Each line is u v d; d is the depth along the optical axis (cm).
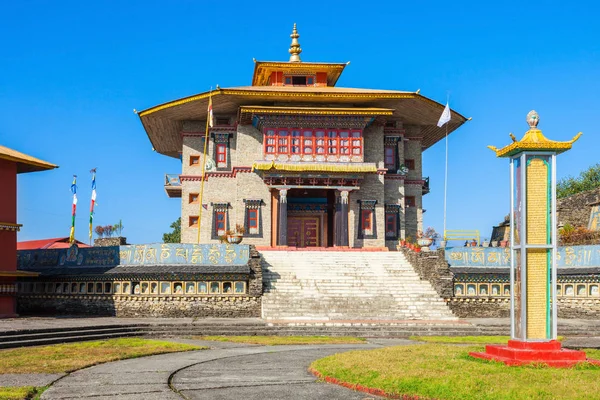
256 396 1557
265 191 5419
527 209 1998
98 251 4191
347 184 5362
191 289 3816
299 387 1670
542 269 1977
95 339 2888
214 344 2728
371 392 1584
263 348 2589
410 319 3575
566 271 3872
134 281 3878
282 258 4434
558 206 5703
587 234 4716
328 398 1534
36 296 4241
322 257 4497
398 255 4597
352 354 2123
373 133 5572
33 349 2428
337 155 5325
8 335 2589
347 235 5338
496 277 3912
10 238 3741
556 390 1453
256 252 3941
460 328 3262
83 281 4041
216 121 5731
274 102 5381
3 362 2066
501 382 1547
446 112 4859
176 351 2459
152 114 5541
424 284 4041
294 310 3666
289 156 5284
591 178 8056
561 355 1856
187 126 5778
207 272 3788
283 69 6041
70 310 4069
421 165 5988
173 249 3959
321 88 5669
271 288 3928
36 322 3234
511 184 2102
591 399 1381
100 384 1712
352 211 5406
